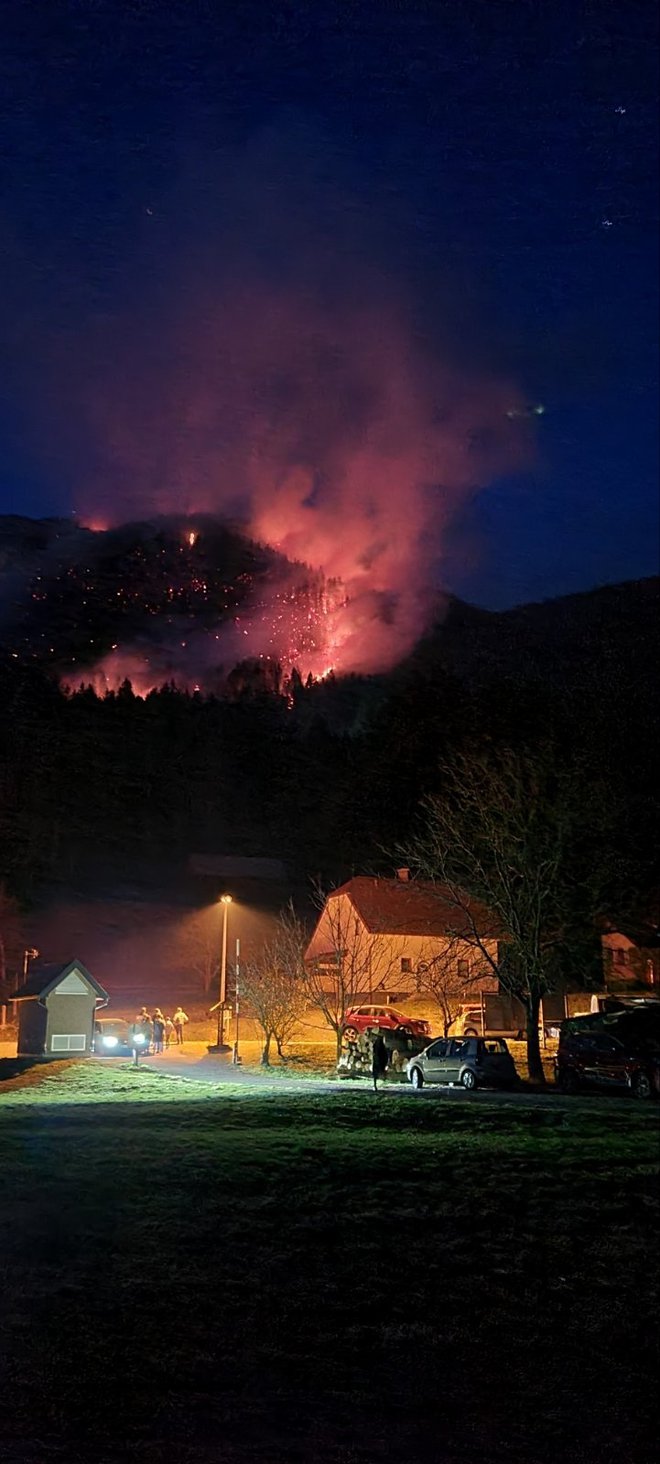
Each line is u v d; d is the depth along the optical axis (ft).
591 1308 40.45
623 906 145.69
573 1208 52.26
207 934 317.22
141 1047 134.31
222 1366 30.89
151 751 551.18
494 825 126.82
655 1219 52.08
